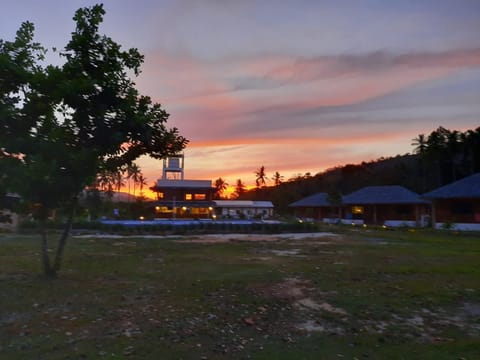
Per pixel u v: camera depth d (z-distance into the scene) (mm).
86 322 5547
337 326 5570
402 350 4613
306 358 4332
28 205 7660
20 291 7422
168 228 25344
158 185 48500
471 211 32906
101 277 9070
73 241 18391
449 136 63500
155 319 5738
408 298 7230
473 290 7945
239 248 16281
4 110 7109
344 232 28328
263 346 4715
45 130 7590
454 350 4605
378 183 74562
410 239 22312
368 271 10266
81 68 7840
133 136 8219
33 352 4371
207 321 5691
